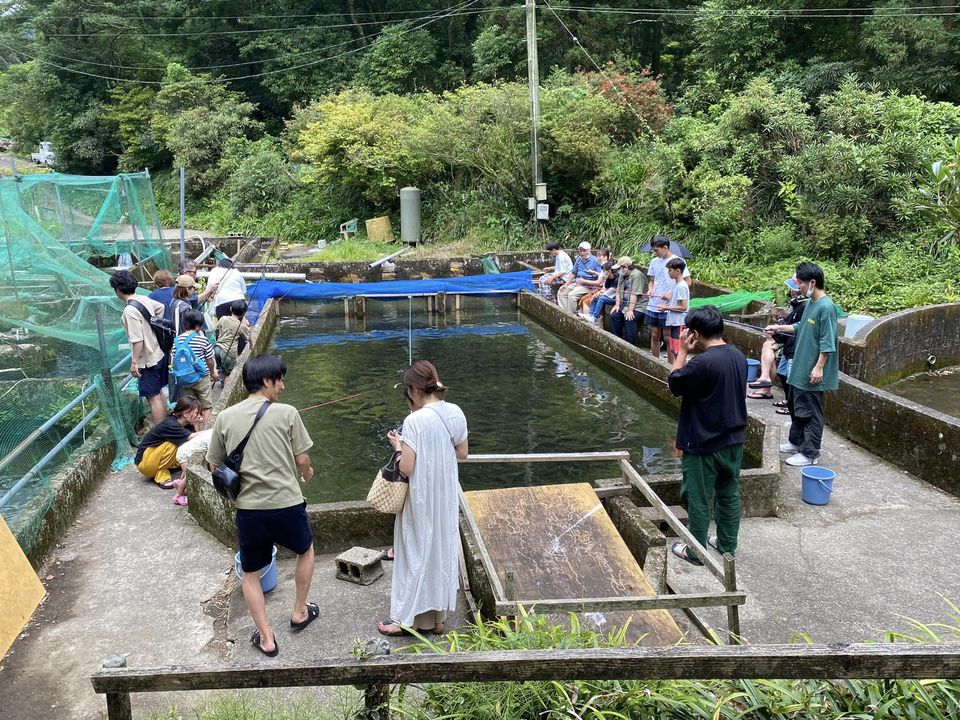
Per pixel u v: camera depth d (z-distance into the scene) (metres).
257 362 3.84
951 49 16.98
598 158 17.66
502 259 16.83
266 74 30.03
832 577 4.48
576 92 18.28
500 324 13.97
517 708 2.60
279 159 24.33
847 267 12.24
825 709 2.61
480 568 4.13
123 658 2.35
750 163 14.28
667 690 2.64
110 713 2.30
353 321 14.41
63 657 3.83
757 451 6.63
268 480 3.70
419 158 19.25
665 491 5.24
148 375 6.79
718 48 20.27
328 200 22.22
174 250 19.86
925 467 5.88
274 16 30.59
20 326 6.72
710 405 4.27
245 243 20.45
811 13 18.81
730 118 14.50
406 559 3.82
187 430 6.11
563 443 7.58
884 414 6.31
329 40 30.42
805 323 5.90
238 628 4.07
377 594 4.41
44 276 8.23
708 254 14.46
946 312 9.94
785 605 4.19
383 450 7.34
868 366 8.28
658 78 20.30
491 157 18.41
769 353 8.12
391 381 9.95
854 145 12.81
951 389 8.93
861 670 2.19
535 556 4.31
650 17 25.56
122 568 4.73
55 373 7.00
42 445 5.73
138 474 6.25
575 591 3.96
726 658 2.21
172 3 30.53
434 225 19.78
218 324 9.13
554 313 12.95
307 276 16.31
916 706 2.54
